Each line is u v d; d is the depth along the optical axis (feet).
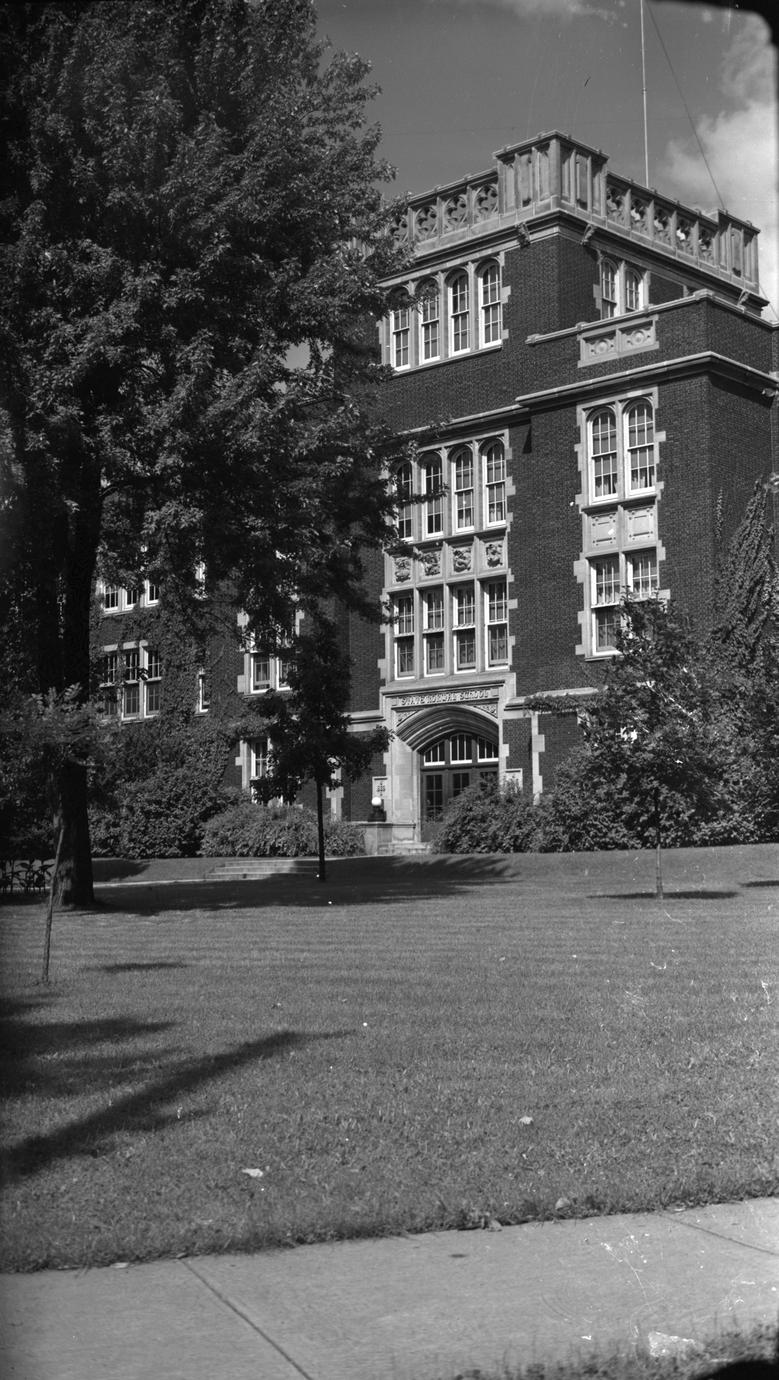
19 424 60.44
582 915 61.87
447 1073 25.02
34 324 62.34
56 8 56.49
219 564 71.61
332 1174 18.57
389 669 130.62
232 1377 12.35
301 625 132.87
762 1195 18.33
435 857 108.88
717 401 109.81
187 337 66.23
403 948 47.26
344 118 70.90
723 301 111.14
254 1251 15.99
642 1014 31.63
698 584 108.37
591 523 115.65
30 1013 32.68
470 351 126.00
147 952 47.55
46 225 62.34
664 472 110.83
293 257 70.18
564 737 116.16
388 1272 15.24
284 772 93.71
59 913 71.05
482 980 37.88
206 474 68.13
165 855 136.15
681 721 73.26
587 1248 16.06
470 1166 18.95
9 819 77.36
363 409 82.43
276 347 69.82
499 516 123.65
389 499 79.15
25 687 73.51
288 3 67.46
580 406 116.47
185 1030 29.99
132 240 64.34
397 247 78.84
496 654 123.65
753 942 48.26
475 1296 14.48
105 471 70.13
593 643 115.24
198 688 146.30
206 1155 19.48
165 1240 15.87
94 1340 13.23
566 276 121.49
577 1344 13.15
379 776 130.82
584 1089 23.68
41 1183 18.06
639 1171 18.79
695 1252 15.90
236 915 65.87
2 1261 15.23
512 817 112.57
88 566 75.56
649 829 102.42
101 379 66.90
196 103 65.98
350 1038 28.60
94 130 60.18
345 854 125.29
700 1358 12.76
